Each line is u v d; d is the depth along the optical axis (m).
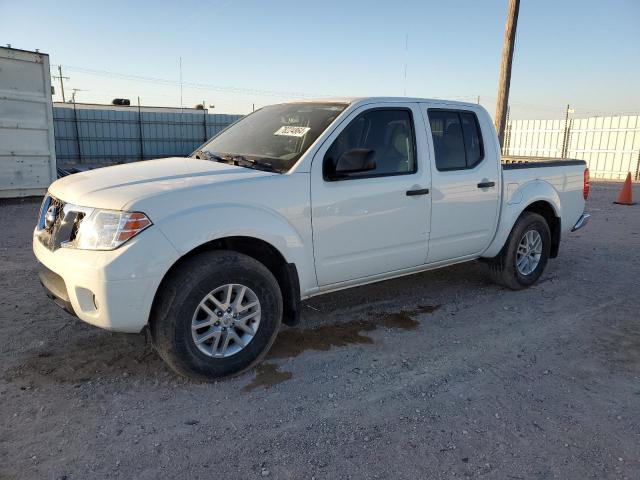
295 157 3.76
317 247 3.81
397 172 4.24
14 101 10.55
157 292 3.23
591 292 5.57
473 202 4.81
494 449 2.83
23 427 2.90
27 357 3.71
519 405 3.28
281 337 4.20
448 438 2.92
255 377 3.54
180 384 3.41
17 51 10.38
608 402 3.35
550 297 5.38
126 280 3.00
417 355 3.95
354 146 4.00
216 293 3.38
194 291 3.20
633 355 4.05
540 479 2.60
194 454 2.72
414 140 4.38
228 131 4.76
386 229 4.18
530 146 25.50
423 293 5.41
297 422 3.04
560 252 7.42
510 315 4.84
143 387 3.36
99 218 3.09
